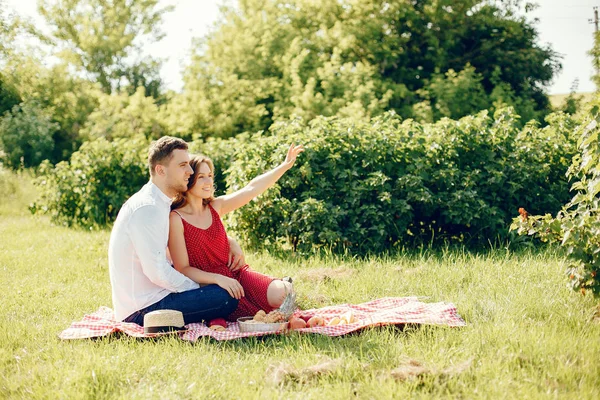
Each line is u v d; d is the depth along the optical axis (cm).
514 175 861
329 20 2573
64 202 1262
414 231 862
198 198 521
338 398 351
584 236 508
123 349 434
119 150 1284
